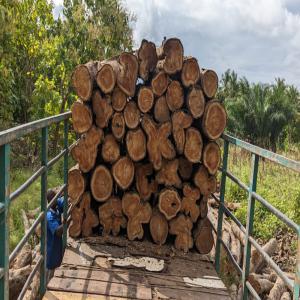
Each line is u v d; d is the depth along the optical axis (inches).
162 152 158.6
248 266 130.0
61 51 469.7
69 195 160.4
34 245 219.6
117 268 143.0
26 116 484.7
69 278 133.5
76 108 155.6
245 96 844.0
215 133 158.4
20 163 403.5
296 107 927.0
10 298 154.6
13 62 454.3
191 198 164.6
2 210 82.7
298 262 89.7
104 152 158.9
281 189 359.3
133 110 157.3
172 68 155.5
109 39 548.1
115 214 166.2
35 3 479.8
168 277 140.6
